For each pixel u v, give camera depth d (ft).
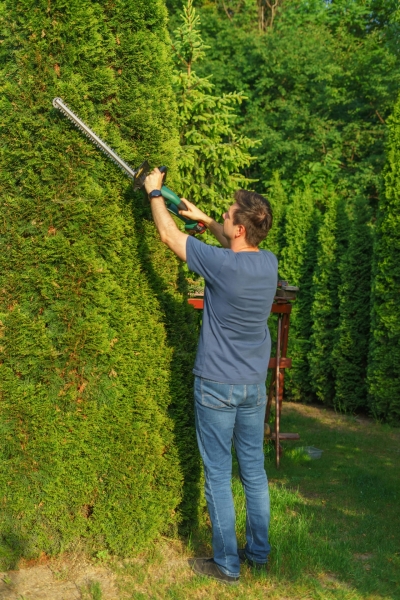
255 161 46.42
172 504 11.46
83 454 10.88
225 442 10.14
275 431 19.04
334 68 46.32
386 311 24.49
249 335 9.95
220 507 10.15
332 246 28.09
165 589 10.11
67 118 10.53
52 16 10.44
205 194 22.12
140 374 11.16
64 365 10.73
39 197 10.58
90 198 10.71
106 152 10.35
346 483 16.90
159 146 11.21
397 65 46.09
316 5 55.36
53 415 10.73
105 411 10.93
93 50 10.59
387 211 24.49
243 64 48.88
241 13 56.03
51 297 10.69
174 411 11.57
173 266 11.60
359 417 26.40
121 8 10.75
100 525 10.93
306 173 45.29
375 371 24.84
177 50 22.07
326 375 27.94
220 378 9.82
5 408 10.56
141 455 11.06
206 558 10.91
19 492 10.56
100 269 10.80
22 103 10.51
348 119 47.29
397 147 24.23
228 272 9.64
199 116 21.67
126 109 10.98
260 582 10.39
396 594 10.34
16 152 10.48
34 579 10.29
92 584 10.05
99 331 10.75
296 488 16.31
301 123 44.91
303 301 29.91
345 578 10.83
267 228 10.16
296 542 11.87
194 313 12.04
